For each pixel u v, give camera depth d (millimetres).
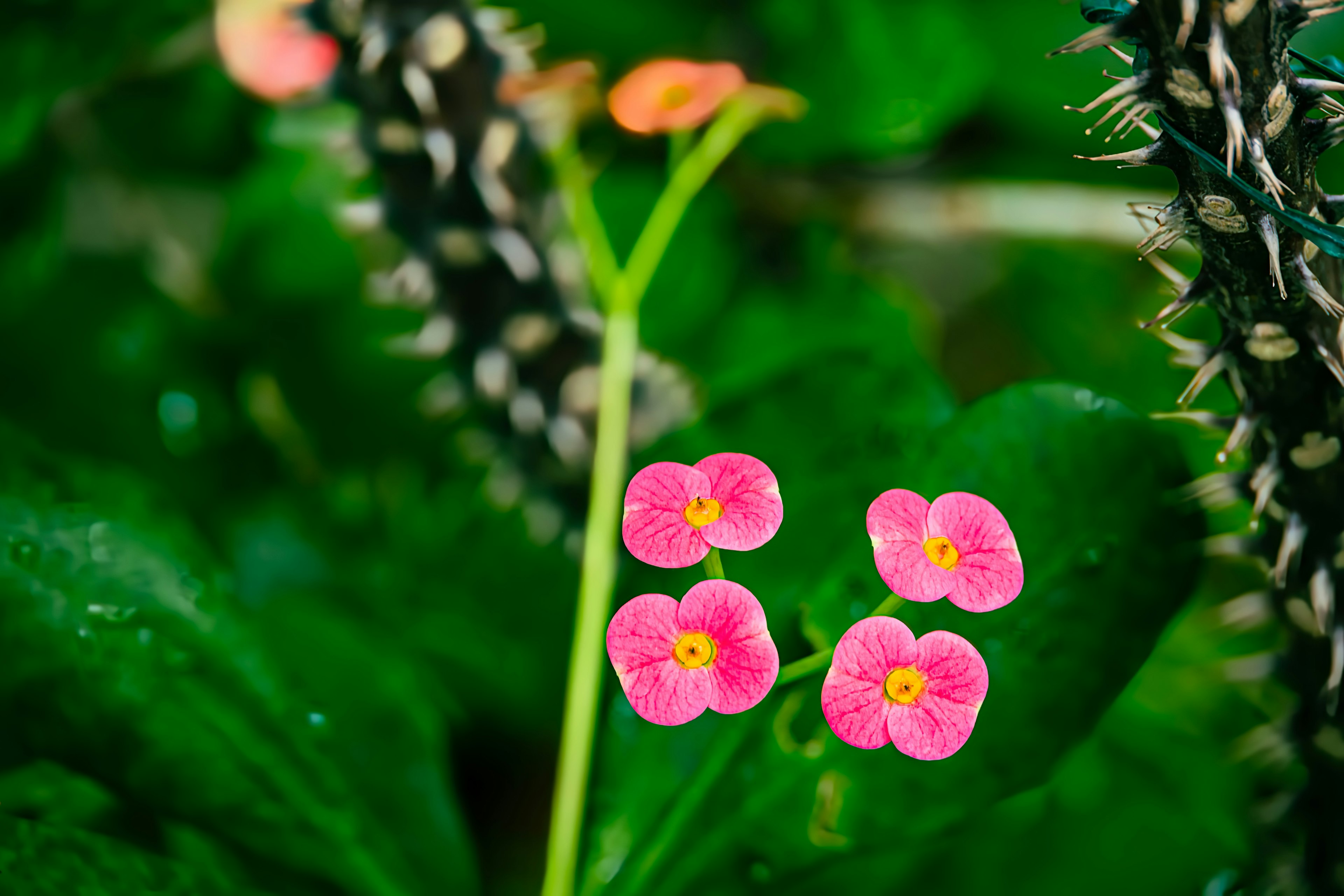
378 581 379
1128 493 329
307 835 329
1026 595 325
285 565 379
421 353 348
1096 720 322
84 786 336
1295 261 291
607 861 327
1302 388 301
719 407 352
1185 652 365
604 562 336
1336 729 314
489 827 364
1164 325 303
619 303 350
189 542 338
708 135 358
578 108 361
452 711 366
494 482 360
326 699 337
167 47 390
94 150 396
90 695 327
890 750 324
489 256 339
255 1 349
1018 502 329
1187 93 283
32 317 392
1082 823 350
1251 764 354
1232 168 283
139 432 391
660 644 306
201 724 329
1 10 388
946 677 304
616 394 344
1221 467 374
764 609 334
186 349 397
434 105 328
